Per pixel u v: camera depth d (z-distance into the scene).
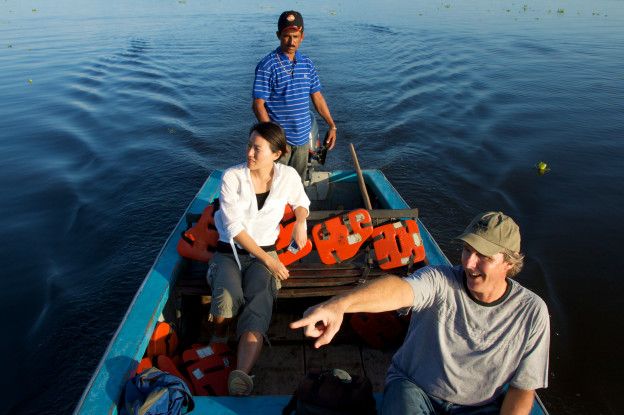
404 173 8.46
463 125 10.62
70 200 7.49
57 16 27.47
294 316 3.63
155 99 12.22
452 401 2.06
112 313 5.27
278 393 3.00
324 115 4.67
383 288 1.88
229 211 2.84
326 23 23.75
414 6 33.09
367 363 3.23
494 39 20.36
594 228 6.85
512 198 7.66
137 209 7.32
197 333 3.62
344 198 5.25
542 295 5.57
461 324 1.94
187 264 3.58
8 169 8.47
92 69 15.16
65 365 4.61
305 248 3.39
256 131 2.74
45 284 5.65
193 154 9.26
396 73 14.45
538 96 12.69
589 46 19.31
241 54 16.94
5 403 4.24
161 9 31.14
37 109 11.56
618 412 4.18
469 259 1.81
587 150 9.39
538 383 1.89
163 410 2.17
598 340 4.95
